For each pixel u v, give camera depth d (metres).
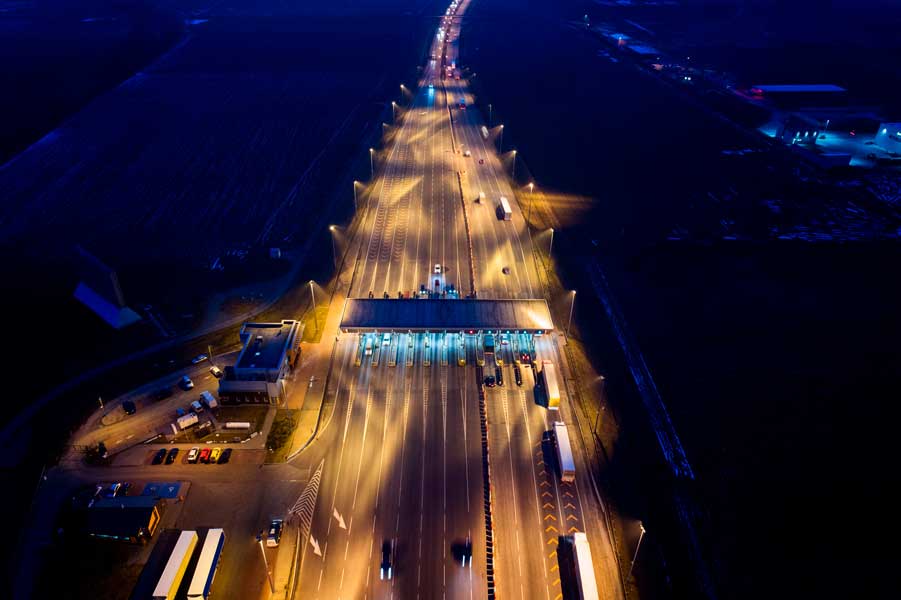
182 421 105.88
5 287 145.12
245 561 84.94
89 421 107.69
